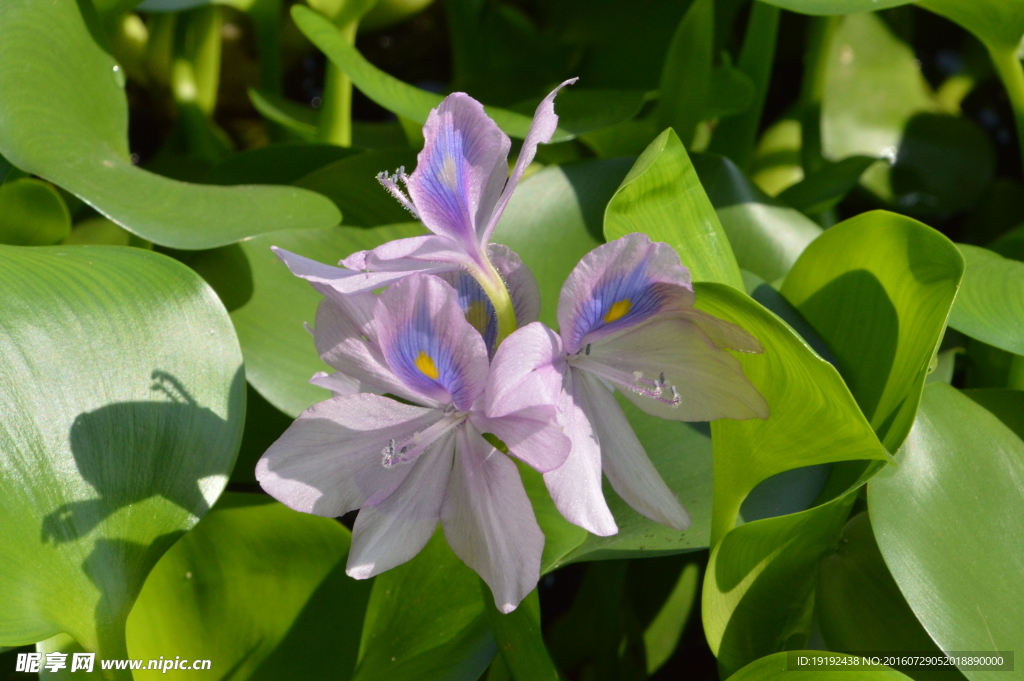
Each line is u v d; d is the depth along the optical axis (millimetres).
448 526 641
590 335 643
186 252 750
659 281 635
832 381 644
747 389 646
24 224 772
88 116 741
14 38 727
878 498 687
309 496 637
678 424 733
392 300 626
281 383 732
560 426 624
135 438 671
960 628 674
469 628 697
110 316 676
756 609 701
